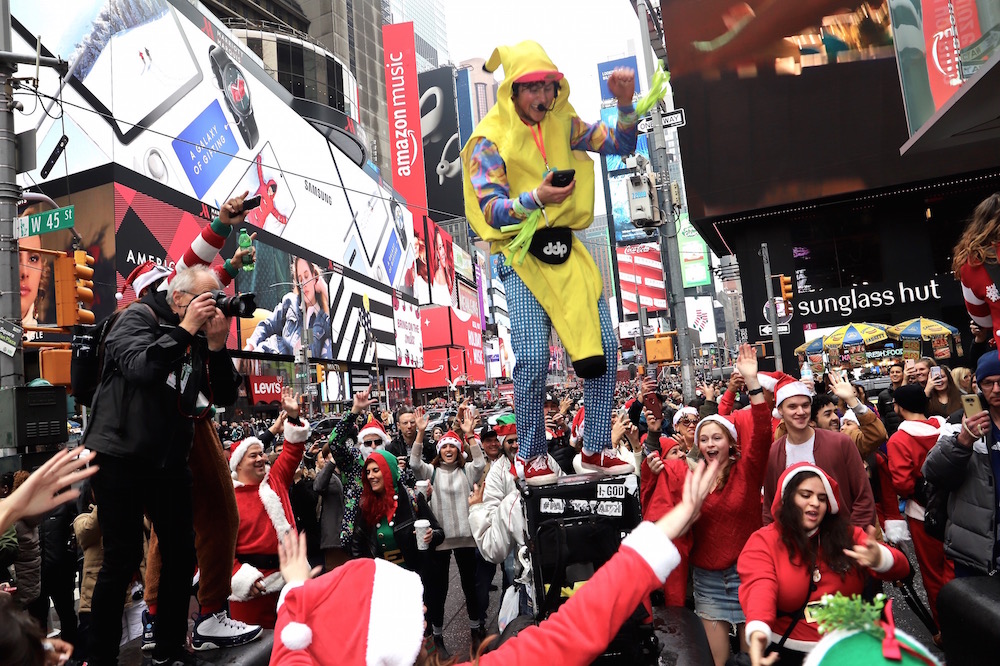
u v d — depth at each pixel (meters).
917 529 5.22
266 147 37.28
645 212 15.11
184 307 3.11
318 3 68.88
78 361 3.10
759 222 29.62
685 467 4.62
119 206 24.77
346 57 71.69
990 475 4.12
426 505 6.46
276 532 5.09
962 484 4.27
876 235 28.55
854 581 3.35
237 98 34.78
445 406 36.72
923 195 27.88
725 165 28.47
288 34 51.44
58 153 24.14
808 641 3.29
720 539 4.42
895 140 26.67
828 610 1.64
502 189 3.55
